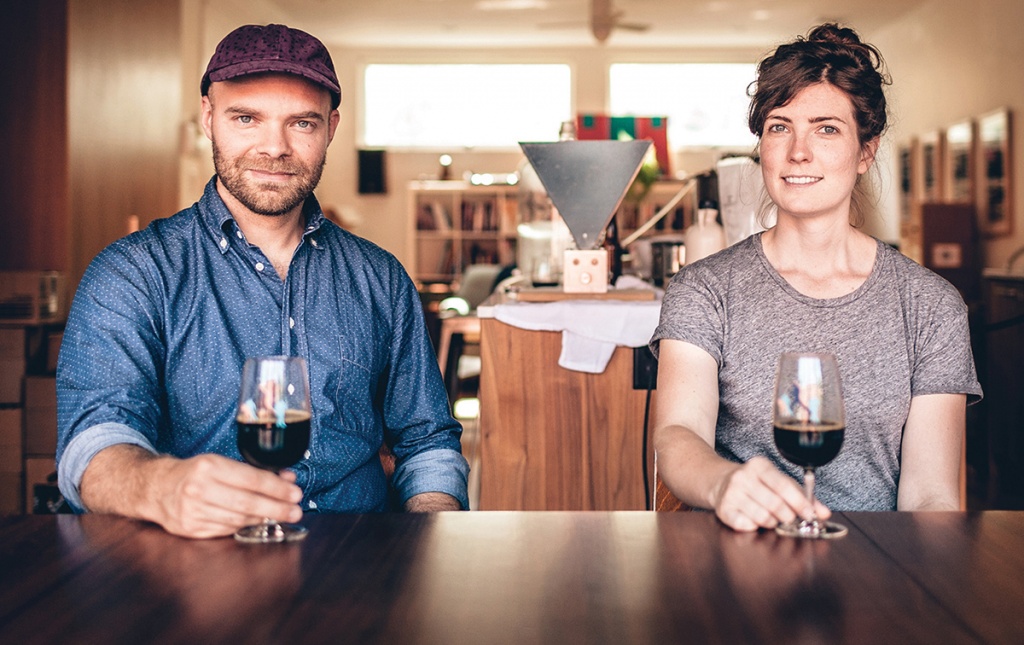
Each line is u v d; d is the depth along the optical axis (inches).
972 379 58.6
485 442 98.1
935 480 56.8
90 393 51.9
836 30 60.1
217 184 59.8
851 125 57.5
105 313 54.2
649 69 403.5
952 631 31.6
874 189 65.5
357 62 404.2
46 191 160.7
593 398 97.2
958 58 307.3
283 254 60.4
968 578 36.6
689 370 59.3
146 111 203.0
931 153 328.5
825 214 58.8
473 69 405.1
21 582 35.5
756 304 60.1
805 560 38.6
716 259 62.8
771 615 32.8
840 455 58.9
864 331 58.8
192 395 56.3
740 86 402.9
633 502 97.3
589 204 100.2
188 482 40.5
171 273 56.7
